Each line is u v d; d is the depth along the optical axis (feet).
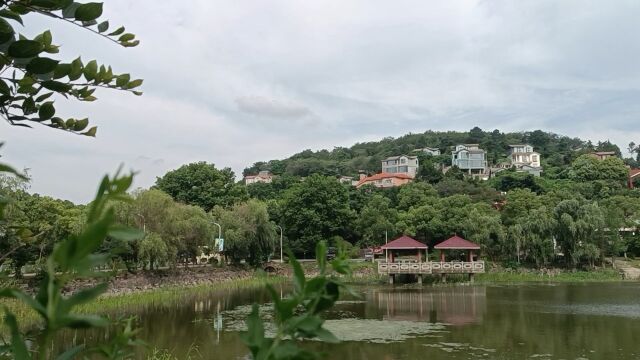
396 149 343.26
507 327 61.36
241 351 47.73
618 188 210.18
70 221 71.41
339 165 324.19
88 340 35.06
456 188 195.42
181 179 160.76
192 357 45.42
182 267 119.65
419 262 127.54
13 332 2.93
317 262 3.94
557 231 134.72
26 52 5.74
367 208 161.07
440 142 350.84
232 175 169.37
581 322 64.23
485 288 109.70
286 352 3.27
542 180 220.02
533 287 110.73
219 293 97.81
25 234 8.49
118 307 74.95
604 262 140.87
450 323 64.75
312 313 3.44
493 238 140.77
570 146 344.28
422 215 150.82
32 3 5.84
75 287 42.37
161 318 66.90
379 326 62.39
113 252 3.20
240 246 128.26
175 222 96.94
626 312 72.08
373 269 138.51
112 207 2.66
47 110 7.13
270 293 3.42
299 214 153.48
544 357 46.42
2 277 5.50
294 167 311.88
